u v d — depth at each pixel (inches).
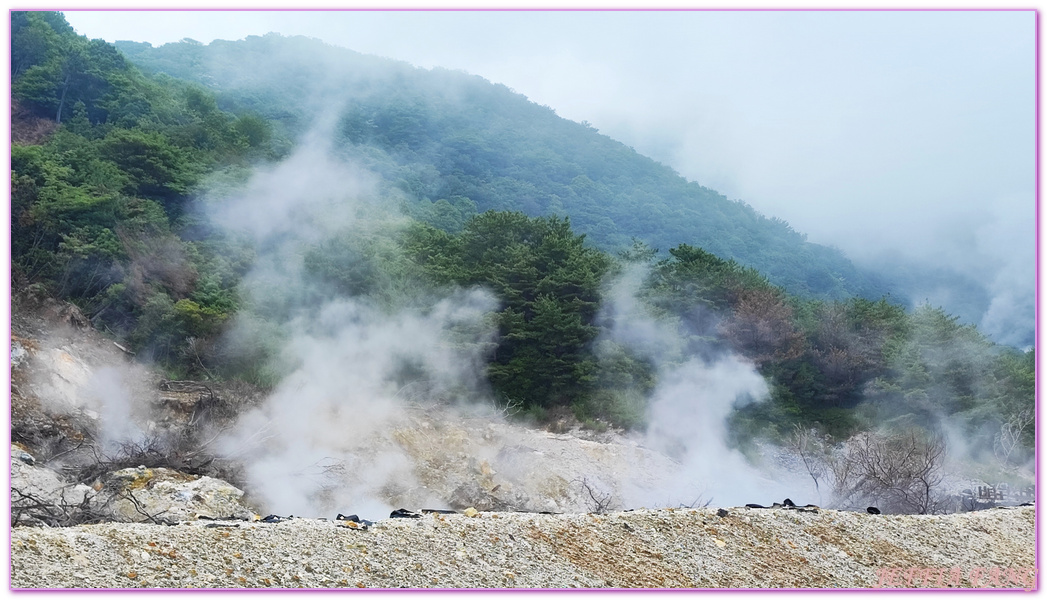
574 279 1849.2
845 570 529.0
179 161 2223.2
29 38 2947.8
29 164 1838.1
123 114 2834.6
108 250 1637.6
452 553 456.4
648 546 511.5
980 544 621.3
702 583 473.4
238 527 454.6
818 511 627.5
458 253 2092.8
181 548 414.9
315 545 441.1
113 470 856.9
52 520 566.9
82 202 1706.4
